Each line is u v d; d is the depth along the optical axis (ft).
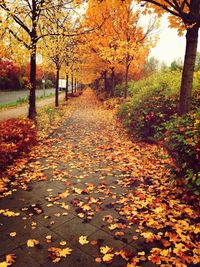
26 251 9.83
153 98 28.02
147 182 16.58
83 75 108.68
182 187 14.03
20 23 27.09
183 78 16.48
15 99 95.71
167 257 9.36
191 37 15.57
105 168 19.48
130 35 44.01
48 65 63.77
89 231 11.16
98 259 9.36
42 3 26.76
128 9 40.45
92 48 57.52
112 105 60.44
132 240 10.50
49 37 31.65
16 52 26.03
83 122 43.47
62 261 9.29
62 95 126.21
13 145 19.16
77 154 23.45
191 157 12.94
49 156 22.77
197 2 14.67
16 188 15.67
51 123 39.81
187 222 11.66
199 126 12.67
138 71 78.33
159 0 17.47
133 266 8.95
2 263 9.09
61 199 14.23
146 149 24.59
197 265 8.99
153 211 12.73
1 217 12.26
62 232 11.09
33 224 11.64
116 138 30.66
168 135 14.24
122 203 13.75
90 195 14.75
